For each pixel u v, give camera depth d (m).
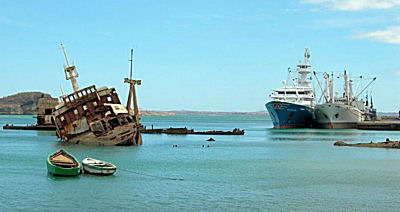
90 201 40.22
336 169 59.44
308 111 156.38
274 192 44.78
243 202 40.75
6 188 44.78
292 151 82.44
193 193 43.84
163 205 39.28
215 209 38.28
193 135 129.62
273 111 158.50
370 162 66.62
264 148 88.00
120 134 81.62
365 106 196.62
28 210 37.31
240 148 87.94
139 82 90.19
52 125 156.88
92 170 51.94
